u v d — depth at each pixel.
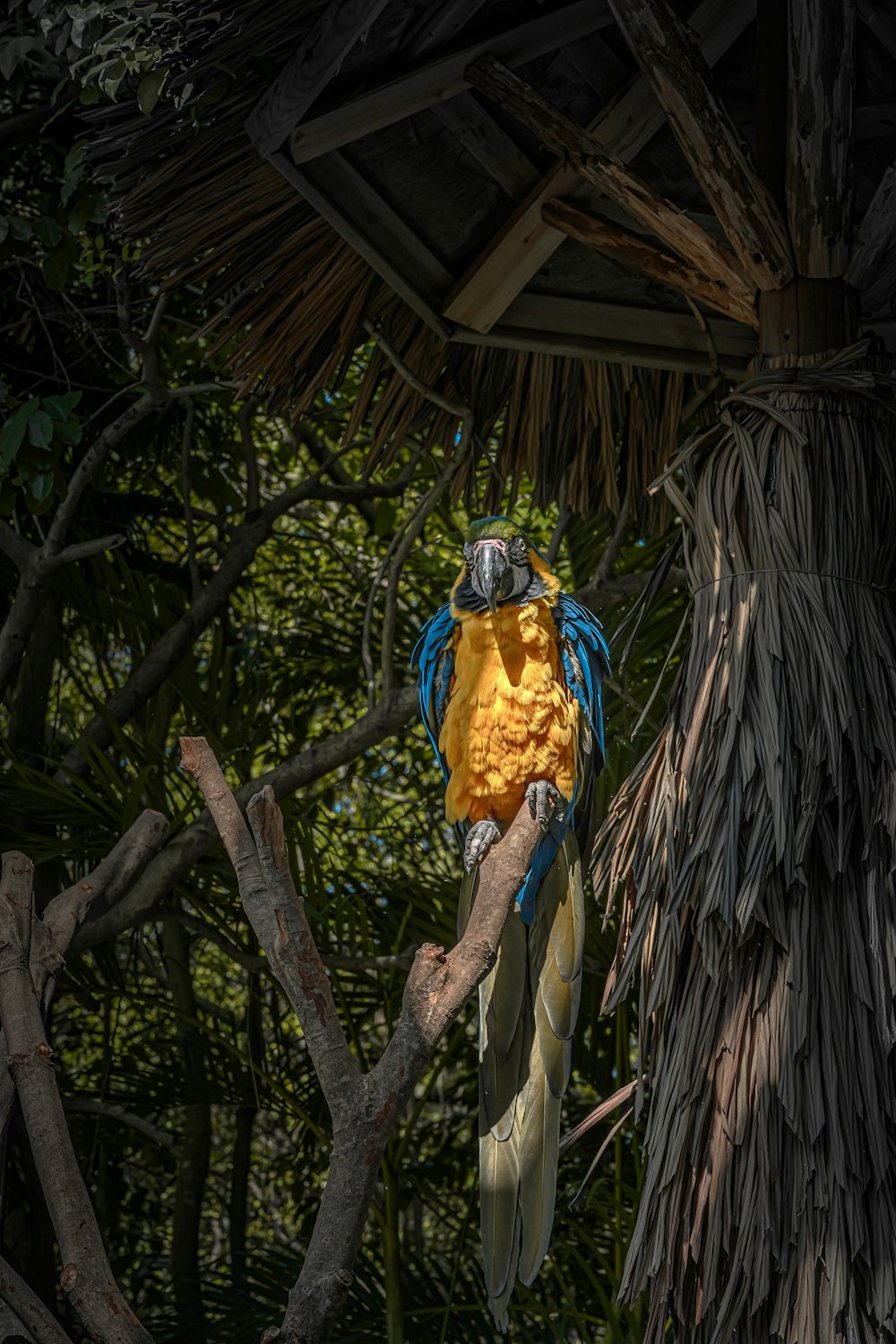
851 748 2.45
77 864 5.86
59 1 3.45
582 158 2.86
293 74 2.67
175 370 6.16
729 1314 2.14
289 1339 1.67
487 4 2.85
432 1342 4.95
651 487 2.82
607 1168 5.56
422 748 7.00
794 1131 2.17
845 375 2.68
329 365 3.65
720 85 3.26
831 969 2.30
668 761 2.58
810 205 2.76
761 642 2.51
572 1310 4.82
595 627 3.49
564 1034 2.78
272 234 3.29
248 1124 6.76
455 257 3.36
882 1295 2.08
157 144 2.89
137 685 5.52
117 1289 1.80
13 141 4.73
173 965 6.52
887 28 2.85
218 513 6.47
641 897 2.53
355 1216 1.75
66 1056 7.21
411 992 1.90
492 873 2.20
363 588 7.02
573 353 3.52
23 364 6.00
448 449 3.92
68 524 5.07
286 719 7.05
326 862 5.41
